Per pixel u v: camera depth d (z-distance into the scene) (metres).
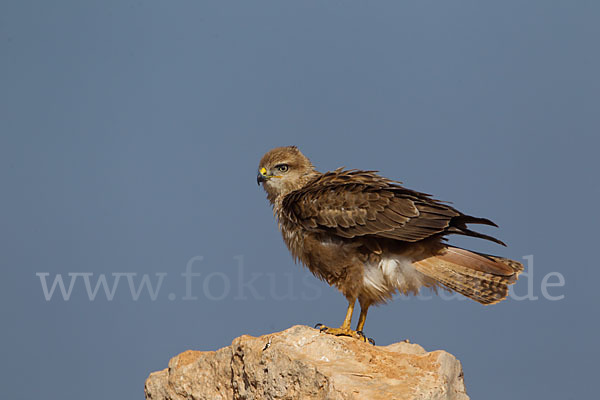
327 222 12.38
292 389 9.61
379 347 11.23
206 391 10.93
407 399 8.70
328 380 9.10
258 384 10.02
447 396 9.23
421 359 9.66
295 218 12.80
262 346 10.16
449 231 12.24
